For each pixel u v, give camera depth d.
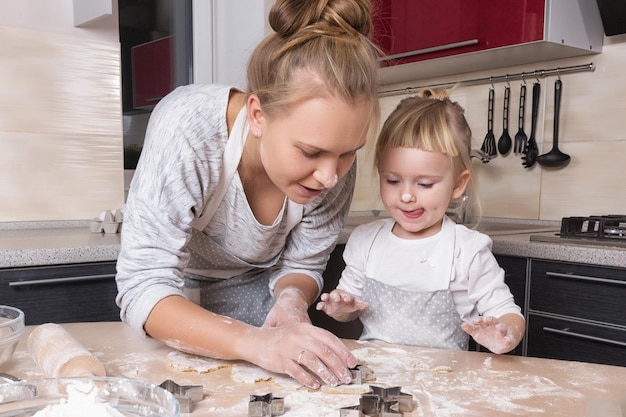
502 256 1.76
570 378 0.76
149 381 0.73
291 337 0.77
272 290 1.19
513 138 2.27
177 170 0.89
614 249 1.52
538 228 2.07
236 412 0.63
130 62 2.20
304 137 0.75
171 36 2.33
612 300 1.53
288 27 0.84
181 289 0.91
